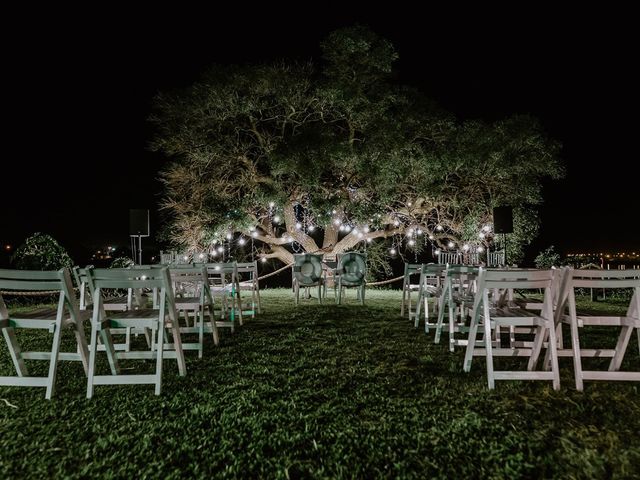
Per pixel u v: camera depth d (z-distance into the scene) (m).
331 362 4.60
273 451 2.81
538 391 3.72
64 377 4.22
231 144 13.20
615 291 11.53
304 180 12.09
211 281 8.62
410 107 13.19
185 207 13.49
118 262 10.80
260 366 4.48
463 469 2.61
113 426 3.15
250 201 13.15
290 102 13.04
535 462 2.68
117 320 3.88
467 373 4.25
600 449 2.80
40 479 2.55
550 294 3.92
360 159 12.30
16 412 3.40
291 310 8.36
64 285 3.79
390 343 5.46
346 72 13.40
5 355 5.09
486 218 13.20
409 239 14.79
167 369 4.45
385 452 2.79
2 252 16.70
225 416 3.27
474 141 12.77
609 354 4.33
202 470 2.62
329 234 15.11
